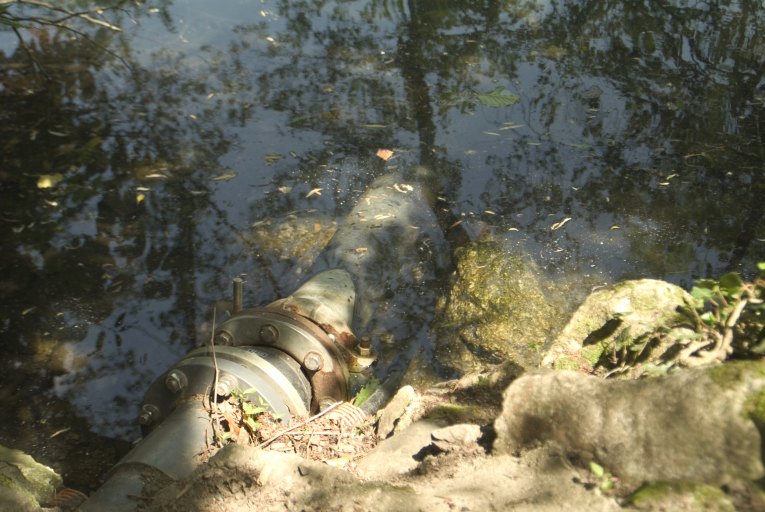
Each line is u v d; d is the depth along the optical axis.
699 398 2.07
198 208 5.91
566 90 7.34
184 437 3.11
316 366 3.69
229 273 5.37
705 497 1.89
